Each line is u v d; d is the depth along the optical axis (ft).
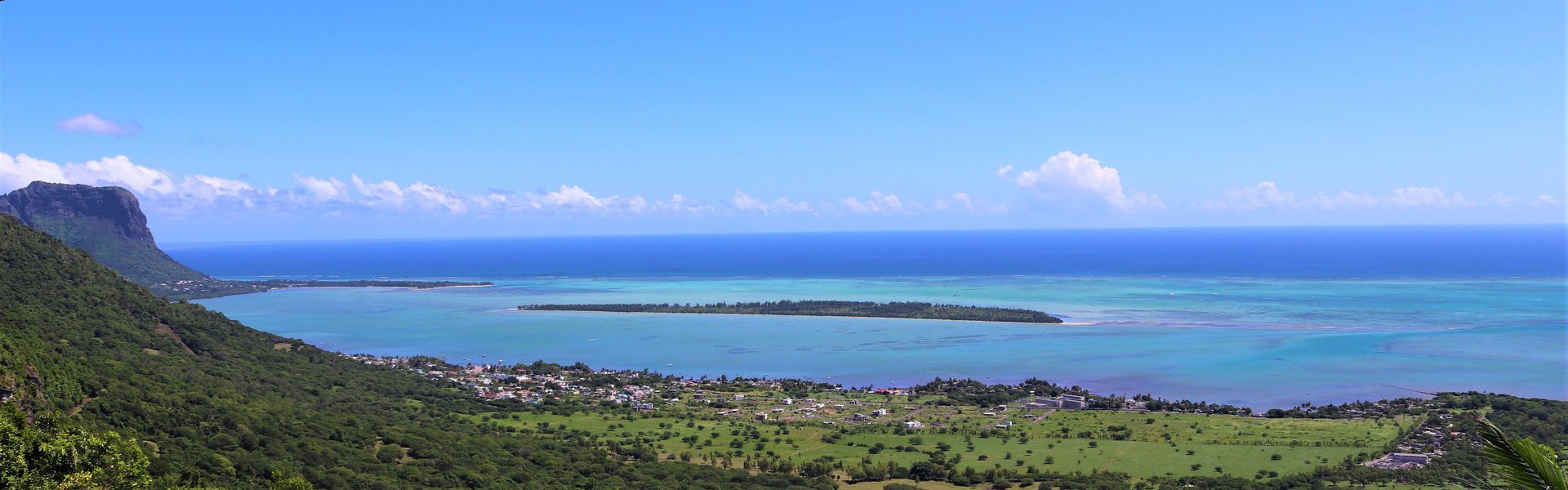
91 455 192.95
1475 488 90.74
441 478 292.81
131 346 410.52
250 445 287.89
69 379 290.97
